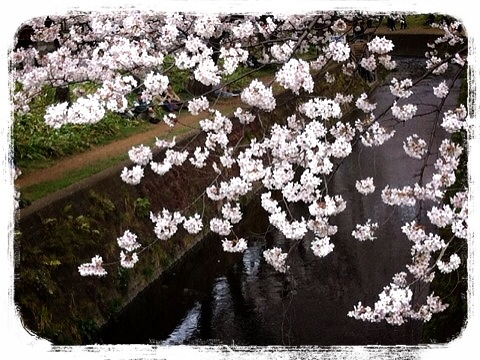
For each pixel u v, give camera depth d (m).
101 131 11.09
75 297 7.58
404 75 20.77
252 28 5.56
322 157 4.81
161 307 9.28
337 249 11.16
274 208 5.05
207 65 4.98
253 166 5.05
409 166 14.70
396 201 5.43
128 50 5.29
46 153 9.73
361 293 9.68
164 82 4.86
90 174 9.20
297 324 8.86
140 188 9.85
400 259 10.73
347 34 6.44
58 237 7.66
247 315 9.15
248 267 10.72
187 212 10.85
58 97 9.94
